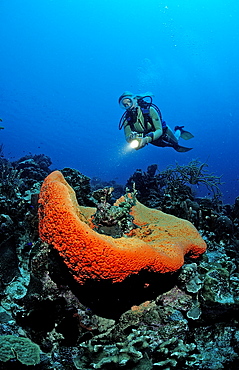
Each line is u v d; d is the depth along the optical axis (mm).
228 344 2557
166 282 2502
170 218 3506
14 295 2471
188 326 2518
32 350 2084
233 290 2875
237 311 2586
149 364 2082
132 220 3018
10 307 2396
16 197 4199
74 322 2225
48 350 2201
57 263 2133
